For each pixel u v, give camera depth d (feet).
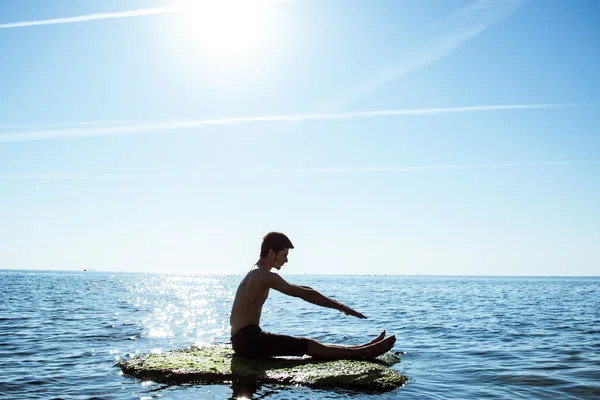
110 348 28.48
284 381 17.84
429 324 44.52
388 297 111.24
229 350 22.99
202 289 200.64
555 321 48.08
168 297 113.91
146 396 16.31
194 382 18.20
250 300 21.03
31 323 42.11
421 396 16.60
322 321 47.44
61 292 114.62
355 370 18.83
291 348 20.65
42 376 19.84
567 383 19.01
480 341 32.27
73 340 31.83
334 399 15.81
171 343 31.73
